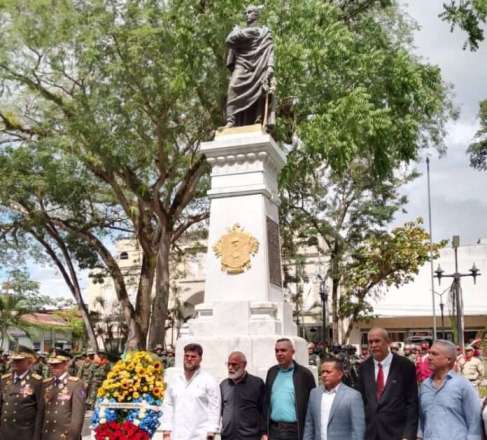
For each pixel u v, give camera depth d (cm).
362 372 698
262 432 737
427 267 4762
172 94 2011
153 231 2655
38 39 2020
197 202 2823
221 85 2019
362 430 626
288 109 2072
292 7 1958
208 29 1934
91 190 2553
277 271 1285
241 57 1347
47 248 2831
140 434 825
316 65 1900
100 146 2092
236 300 1186
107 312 4847
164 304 2388
